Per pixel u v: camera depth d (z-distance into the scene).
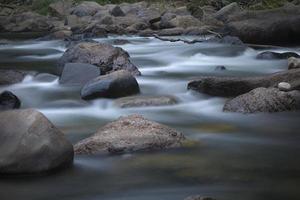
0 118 6.39
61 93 10.34
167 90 10.51
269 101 8.70
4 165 6.04
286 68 12.91
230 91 9.70
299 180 5.96
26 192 5.72
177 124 8.29
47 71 12.79
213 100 9.68
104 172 6.20
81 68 11.25
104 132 7.02
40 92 10.47
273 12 17.39
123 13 25.27
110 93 9.59
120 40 18.44
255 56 14.52
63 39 19.91
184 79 11.68
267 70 12.76
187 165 6.41
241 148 7.08
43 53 16.27
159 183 5.90
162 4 27.88
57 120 8.67
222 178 6.01
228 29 17.64
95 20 24.28
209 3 27.25
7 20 25.27
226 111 8.90
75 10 26.56
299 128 7.93
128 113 8.99
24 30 24.19
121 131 7.00
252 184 5.86
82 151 6.76
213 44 16.89
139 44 17.88
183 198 5.52
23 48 17.56
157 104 9.27
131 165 6.39
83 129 8.06
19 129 6.22
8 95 9.37
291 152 6.93
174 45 17.20
